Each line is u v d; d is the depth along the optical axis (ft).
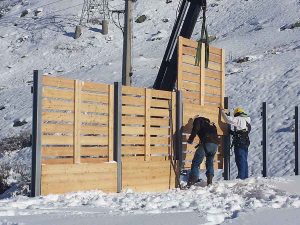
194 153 42.68
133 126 38.22
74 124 33.99
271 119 70.64
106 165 35.70
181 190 37.22
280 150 59.62
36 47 160.76
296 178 40.70
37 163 31.40
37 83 31.78
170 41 48.37
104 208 25.66
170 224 20.67
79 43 158.61
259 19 145.59
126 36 62.49
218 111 46.42
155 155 39.93
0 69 150.41
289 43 115.75
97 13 176.65
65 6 185.47
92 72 124.88
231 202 28.19
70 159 33.73
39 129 31.65
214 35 143.13
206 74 45.68
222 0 173.27
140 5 179.73
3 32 174.70
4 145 81.15
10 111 105.19
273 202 27.99
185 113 42.68
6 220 20.83
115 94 36.86
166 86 48.14
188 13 47.91
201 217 22.24
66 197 30.37
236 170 55.83
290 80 83.82
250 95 82.17
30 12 187.01
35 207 25.68
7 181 48.88
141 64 124.16
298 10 143.23
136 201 28.73
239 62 105.60
